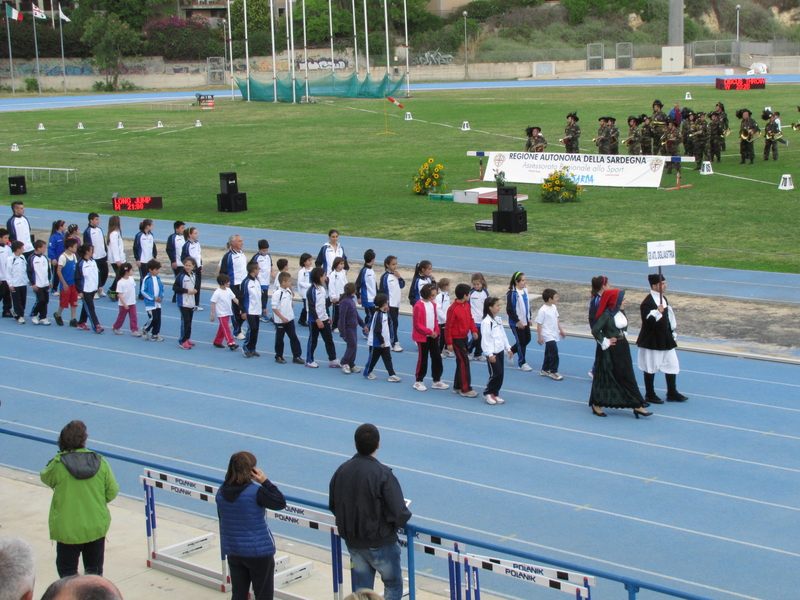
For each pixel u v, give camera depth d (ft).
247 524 23.54
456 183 111.45
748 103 182.50
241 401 45.42
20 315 63.21
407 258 75.66
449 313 45.03
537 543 29.32
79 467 24.89
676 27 288.51
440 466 36.14
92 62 304.91
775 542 28.99
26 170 131.85
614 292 40.83
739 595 25.77
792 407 41.86
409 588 23.50
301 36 325.62
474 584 22.18
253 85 241.35
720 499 32.32
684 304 60.08
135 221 96.58
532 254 75.51
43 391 47.70
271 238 85.51
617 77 290.76
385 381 48.57
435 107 204.85
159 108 224.33
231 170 127.34
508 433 39.81
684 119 112.06
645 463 35.86
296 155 139.33
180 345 56.24
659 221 85.66
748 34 349.20
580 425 40.60
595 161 105.70
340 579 24.30
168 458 37.96
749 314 57.11
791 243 74.74
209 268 76.23
